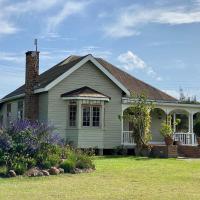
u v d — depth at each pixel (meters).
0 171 17.47
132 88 38.28
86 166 19.80
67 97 32.28
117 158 28.53
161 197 13.27
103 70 33.75
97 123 32.69
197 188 15.27
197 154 31.14
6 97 41.09
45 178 17.22
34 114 33.69
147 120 32.28
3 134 18.88
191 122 37.44
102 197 13.09
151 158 28.84
